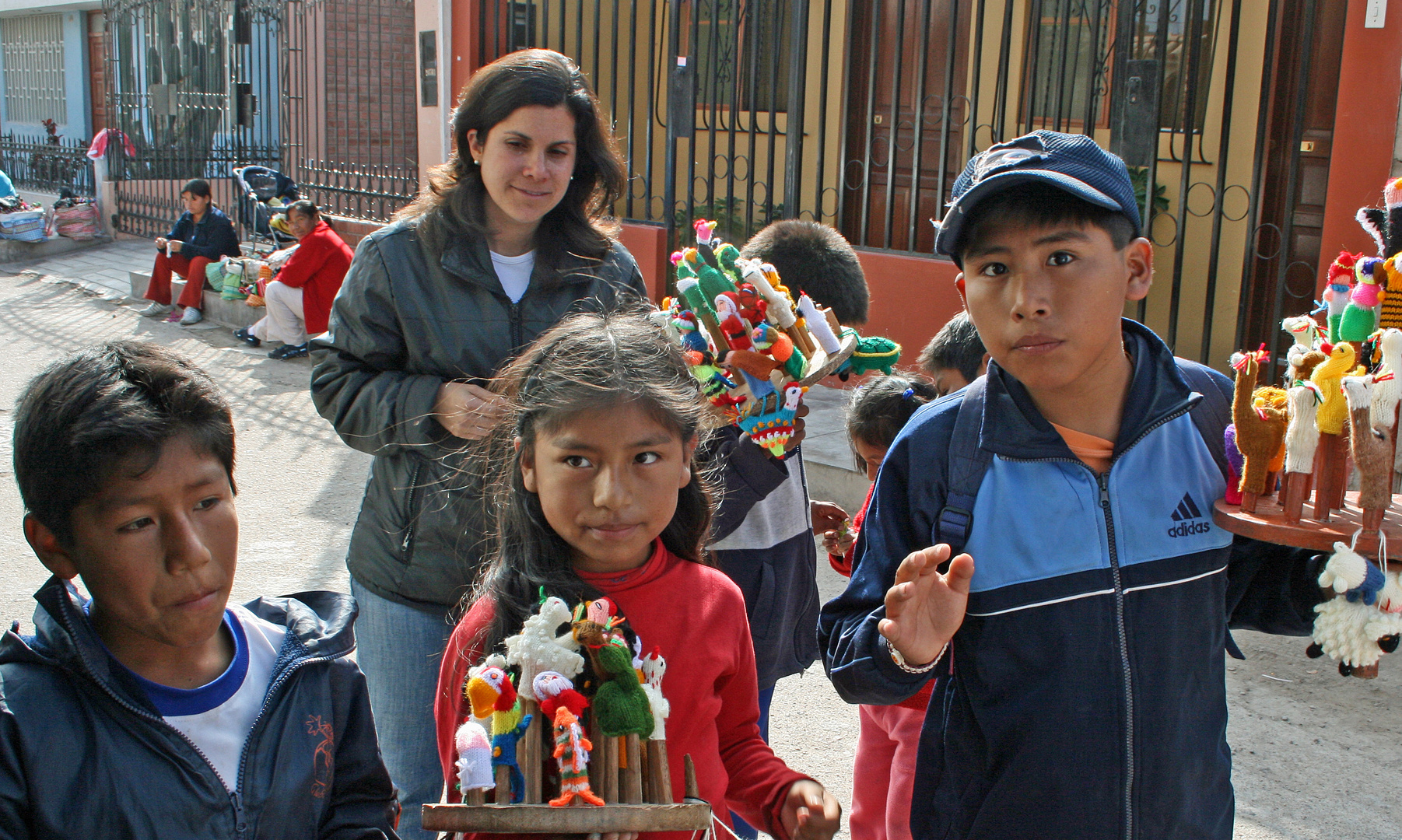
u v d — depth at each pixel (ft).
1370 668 5.19
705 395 6.89
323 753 5.04
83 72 66.28
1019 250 4.94
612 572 5.57
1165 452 5.50
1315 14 16.79
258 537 17.04
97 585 4.38
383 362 7.97
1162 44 17.38
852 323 8.79
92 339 32.48
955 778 5.66
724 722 5.88
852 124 25.76
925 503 5.60
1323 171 18.97
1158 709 5.30
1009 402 5.53
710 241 7.83
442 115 30.48
